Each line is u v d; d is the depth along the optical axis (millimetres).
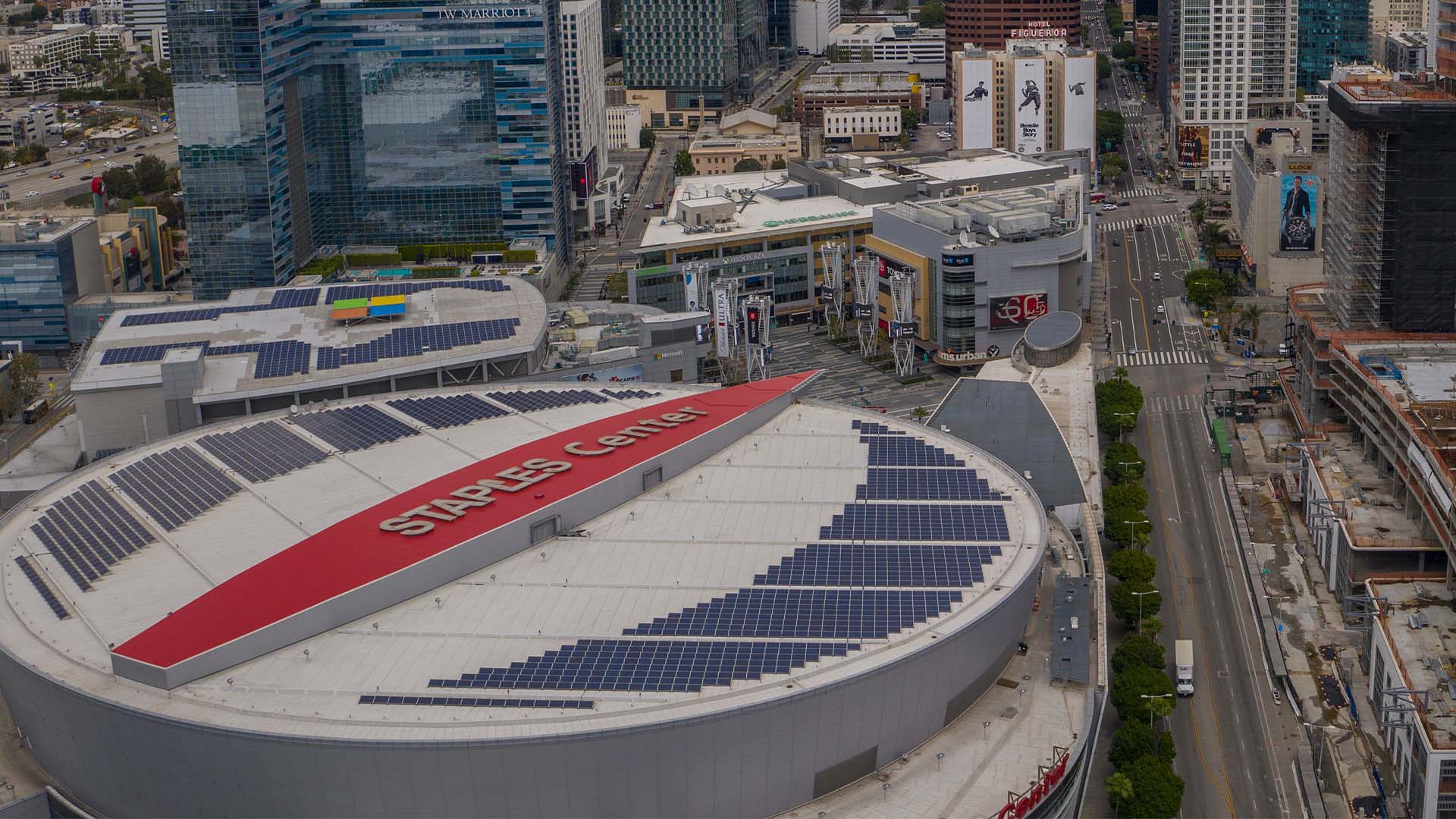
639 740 197750
